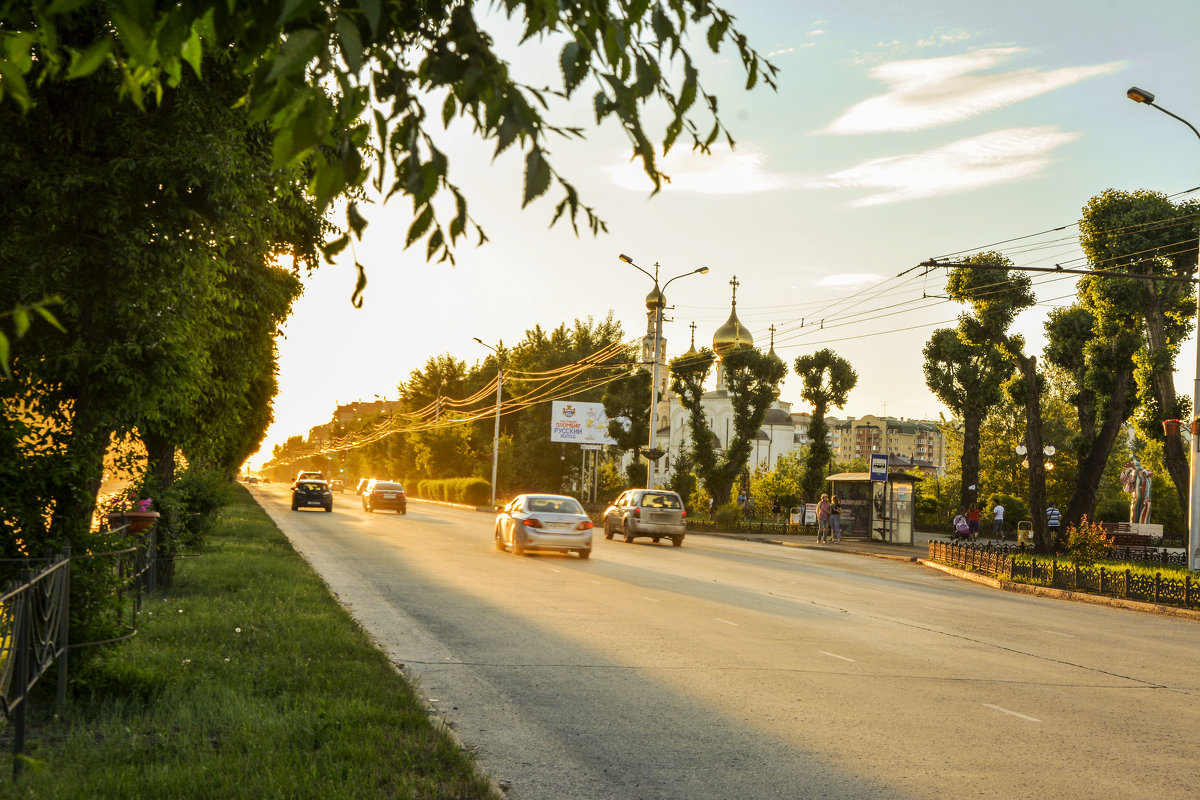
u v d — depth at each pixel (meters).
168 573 13.62
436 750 5.84
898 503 40.00
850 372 49.91
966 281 35.19
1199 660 11.95
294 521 36.69
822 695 8.47
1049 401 73.31
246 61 1.95
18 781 4.75
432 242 2.10
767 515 58.91
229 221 9.06
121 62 2.01
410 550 24.48
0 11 2.03
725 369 52.47
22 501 6.71
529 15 2.02
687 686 8.66
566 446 78.69
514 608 13.84
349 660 8.62
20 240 8.24
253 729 6.09
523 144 1.98
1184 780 6.22
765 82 2.65
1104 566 27.62
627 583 18.19
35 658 5.60
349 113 2.00
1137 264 30.91
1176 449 30.31
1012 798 5.67
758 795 5.57
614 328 91.69
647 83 2.12
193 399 11.20
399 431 115.75
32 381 8.16
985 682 9.46
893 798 5.58
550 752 6.38
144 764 5.27
